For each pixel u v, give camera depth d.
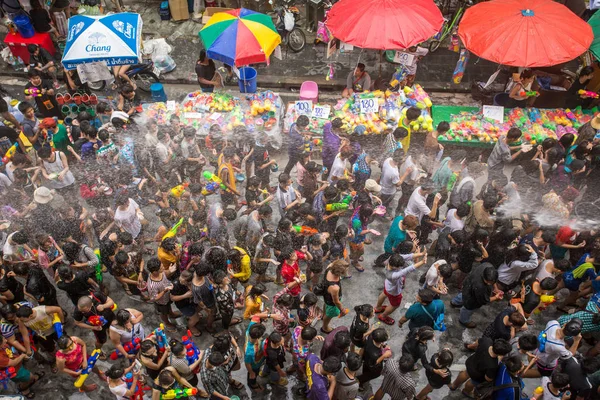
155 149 10.08
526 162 10.59
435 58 14.30
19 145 10.88
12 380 7.79
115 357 7.72
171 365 7.02
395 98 11.93
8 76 13.96
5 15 15.10
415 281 9.62
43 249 8.38
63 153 10.26
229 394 8.00
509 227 8.85
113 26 11.29
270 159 11.55
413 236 8.76
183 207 9.50
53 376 8.24
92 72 11.71
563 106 12.64
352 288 9.50
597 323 7.78
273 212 10.65
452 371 8.45
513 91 11.84
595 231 9.05
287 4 14.16
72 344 7.07
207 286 7.73
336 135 10.34
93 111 11.67
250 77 12.52
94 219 8.82
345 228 8.62
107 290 9.18
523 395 7.87
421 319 7.68
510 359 6.94
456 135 11.64
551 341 7.39
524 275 8.87
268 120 11.55
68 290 7.77
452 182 9.71
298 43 14.33
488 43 10.52
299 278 8.17
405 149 10.88
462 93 13.70
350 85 12.45
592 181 10.58
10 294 8.02
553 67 12.48
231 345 7.29
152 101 12.96
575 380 7.25
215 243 8.89
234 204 10.50
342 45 11.84
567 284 8.73
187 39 14.77
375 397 7.59
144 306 9.20
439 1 14.36
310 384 6.79
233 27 10.99
